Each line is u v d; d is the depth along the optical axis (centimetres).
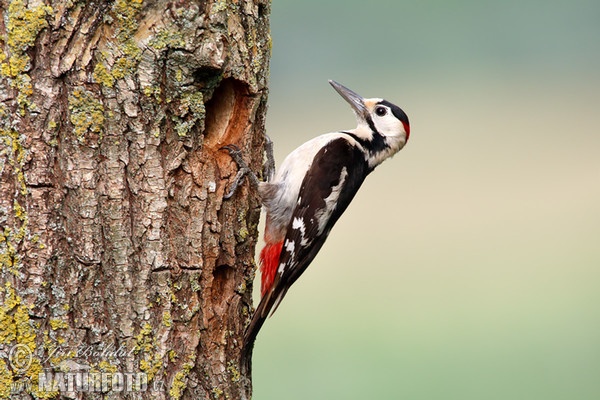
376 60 3909
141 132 869
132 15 856
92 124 849
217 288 979
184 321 903
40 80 830
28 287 828
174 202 899
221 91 991
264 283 1200
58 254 838
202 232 920
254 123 1014
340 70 3844
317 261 2589
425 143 3478
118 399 861
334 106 3550
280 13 3828
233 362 975
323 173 1245
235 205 984
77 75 843
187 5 867
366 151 1352
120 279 860
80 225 846
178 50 870
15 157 824
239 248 994
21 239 826
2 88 820
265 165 1233
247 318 1006
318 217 1227
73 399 844
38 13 826
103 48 852
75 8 839
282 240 1202
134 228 869
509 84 3962
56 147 839
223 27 884
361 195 3067
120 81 859
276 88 3775
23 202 827
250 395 1006
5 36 820
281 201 1207
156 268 877
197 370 915
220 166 982
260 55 998
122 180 862
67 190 843
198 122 905
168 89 882
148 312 873
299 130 3253
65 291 841
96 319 852
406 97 3791
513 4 4069
